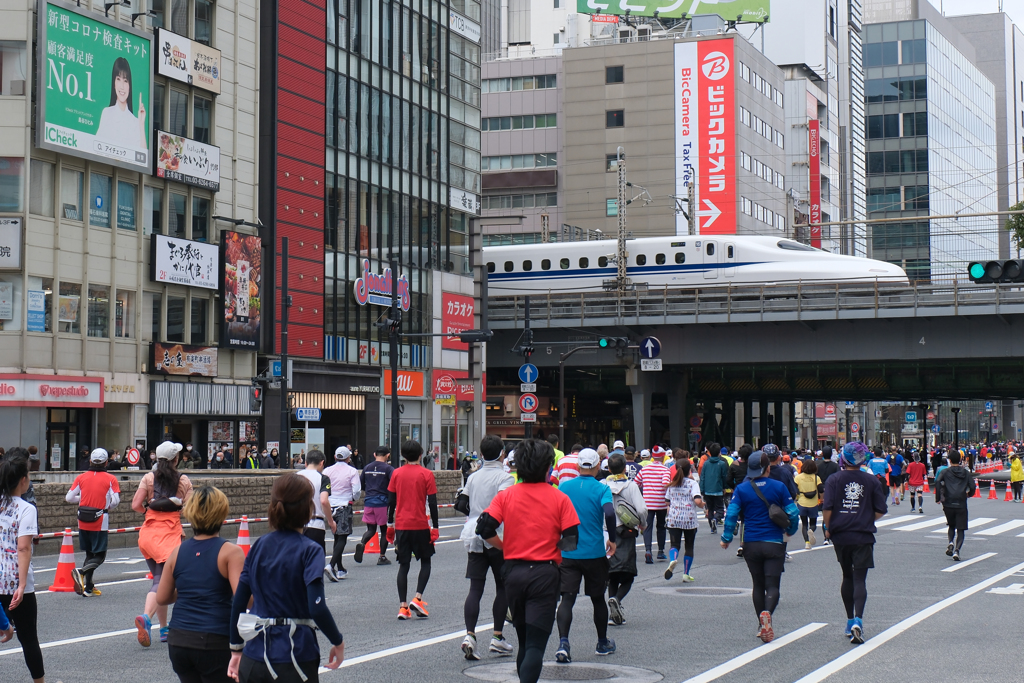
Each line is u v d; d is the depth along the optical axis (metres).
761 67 112.94
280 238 48.59
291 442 48.59
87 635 12.84
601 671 10.70
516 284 63.84
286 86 49.34
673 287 57.44
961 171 169.38
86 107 38.72
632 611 15.05
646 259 60.59
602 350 60.06
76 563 21.31
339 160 52.81
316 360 50.44
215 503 6.91
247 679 6.31
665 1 113.19
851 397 78.69
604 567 11.49
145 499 12.70
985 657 11.46
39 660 9.22
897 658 11.41
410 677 10.34
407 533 14.14
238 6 46.69
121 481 25.62
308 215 50.53
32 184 37.38
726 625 13.75
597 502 11.45
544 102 110.81
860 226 151.25
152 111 41.81
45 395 36.84
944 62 163.75
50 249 37.88
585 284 62.06
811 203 122.50
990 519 35.50
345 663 11.05
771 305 53.72
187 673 6.84
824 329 54.38
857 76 151.88
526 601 9.20
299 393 49.09
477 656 11.43
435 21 61.25
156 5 42.84
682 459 18.62
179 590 6.85
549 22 134.25
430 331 59.22
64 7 37.91
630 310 57.06
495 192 111.50
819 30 135.25
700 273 59.09
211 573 6.81
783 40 131.25
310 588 6.27
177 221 43.53
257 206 47.50
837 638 12.71
